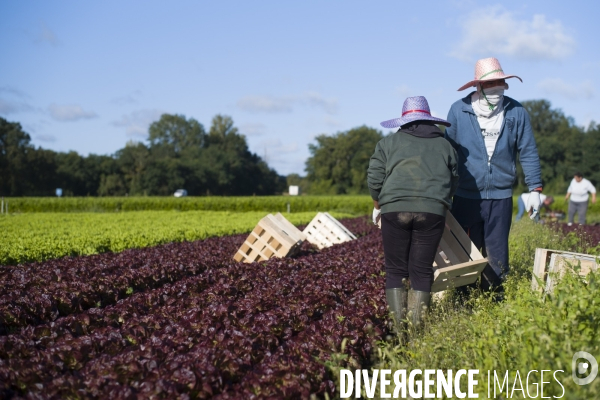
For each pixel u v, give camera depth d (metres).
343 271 7.86
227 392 3.53
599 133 78.81
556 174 79.50
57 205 40.66
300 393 3.54
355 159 92.62
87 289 6.39
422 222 4.98
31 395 3.29
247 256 9.48
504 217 6.26
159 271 7.89
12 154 85.38
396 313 5.07
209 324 4.79
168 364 3.77
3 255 9.46
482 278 6.33
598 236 13.10
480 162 6.20
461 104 6.33
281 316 5.19
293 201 41.62
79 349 4.12
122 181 94.19
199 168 98.69
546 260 5.75
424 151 5.14
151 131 131.88
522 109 6.30
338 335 4.51
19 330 5.13
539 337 3.28
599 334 3.67
